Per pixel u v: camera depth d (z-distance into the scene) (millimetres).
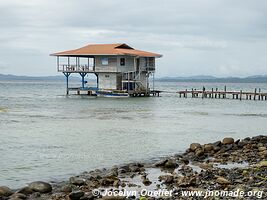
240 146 21031
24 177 15562
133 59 64062
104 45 68250
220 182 13203
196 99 64750
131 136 26172
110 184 13789
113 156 19703
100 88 64625
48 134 26750
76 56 66000
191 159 18469
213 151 19828
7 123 32594
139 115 39500
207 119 37250
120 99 59906
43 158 19047
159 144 23328
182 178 13914
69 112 41906
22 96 72750
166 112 43281
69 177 15547
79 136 25938
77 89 67438
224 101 61250
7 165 17531
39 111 43094
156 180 14289
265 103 58031
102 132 27812
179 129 30016
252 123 34688
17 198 11992
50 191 13164
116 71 61969
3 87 134000
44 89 115375
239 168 15555
